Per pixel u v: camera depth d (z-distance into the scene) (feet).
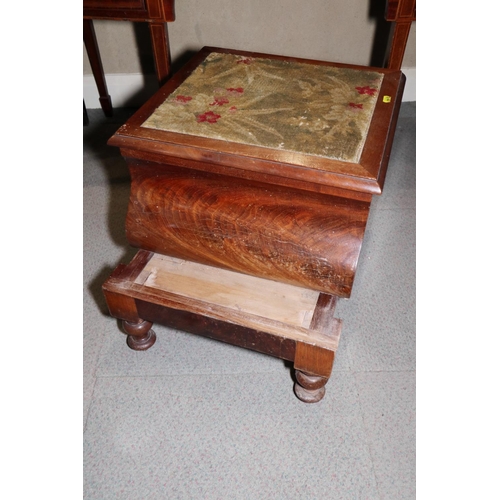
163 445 3.51
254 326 3.29
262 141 3.31
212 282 3.63
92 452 3.47
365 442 3.53
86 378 3.92
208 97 3.83
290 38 6.25
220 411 3.71
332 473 3.36
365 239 5.13
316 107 3.70
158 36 4.87
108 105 6.70
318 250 3.30
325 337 3.21
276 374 3.95
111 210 5.43
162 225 3.61
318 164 3.11
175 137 3.36
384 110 3.69
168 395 3.81
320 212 3.26
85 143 6.39
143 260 3.81
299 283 3.47
